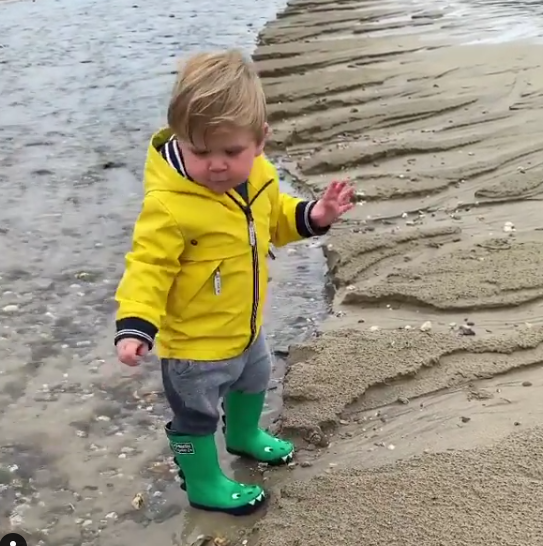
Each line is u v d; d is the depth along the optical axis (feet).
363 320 7.79
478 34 19.12
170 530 5.59
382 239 9.21
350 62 17.43
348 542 5.12
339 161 11.75
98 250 9.59
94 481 6.03
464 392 6.61
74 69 18.85
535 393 6.52
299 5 25.38
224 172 4.96
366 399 6.61
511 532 5.03
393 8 23.38
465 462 5.70
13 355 7.55
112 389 7.04
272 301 8.36
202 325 5.32
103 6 27.99
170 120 4.94
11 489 5.98
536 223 9.41
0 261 9.32
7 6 28.40
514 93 14.14
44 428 6.59
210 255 5.19
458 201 10.25
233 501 5.63
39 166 12.46
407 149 11.98
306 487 5.67
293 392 6.64
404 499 5.41
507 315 7.61
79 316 8.18
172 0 28.66
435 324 7.55
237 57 5.08
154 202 5.06
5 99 16.40
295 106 14.51
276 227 5.80
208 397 5.41
